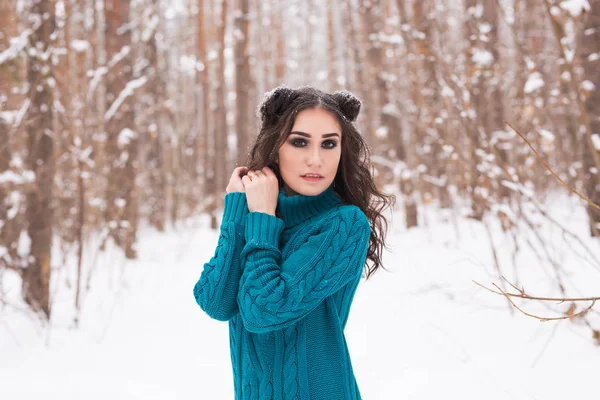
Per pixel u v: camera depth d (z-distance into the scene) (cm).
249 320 106
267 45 1527
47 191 387
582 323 304
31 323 379
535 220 423
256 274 108
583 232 510
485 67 462
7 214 381
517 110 530
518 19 627
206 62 1152
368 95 893
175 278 565
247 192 121
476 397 246
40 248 379
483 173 388
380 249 146
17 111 391
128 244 694
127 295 483
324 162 119
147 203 1170
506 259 452
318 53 1920
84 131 436
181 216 1238
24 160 400
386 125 801
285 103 124
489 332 317
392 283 445
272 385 111
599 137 302
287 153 120
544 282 371
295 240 118
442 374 275
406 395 259
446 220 725
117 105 576
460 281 401
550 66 682
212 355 333
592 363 261
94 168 520
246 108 959
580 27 393
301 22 1838
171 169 1211
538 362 271
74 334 368
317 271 108
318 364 112
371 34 811
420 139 713
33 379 294
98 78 458
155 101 914
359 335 349
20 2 441
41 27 390
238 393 118
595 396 233
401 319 361
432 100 596
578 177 515
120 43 714
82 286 518
